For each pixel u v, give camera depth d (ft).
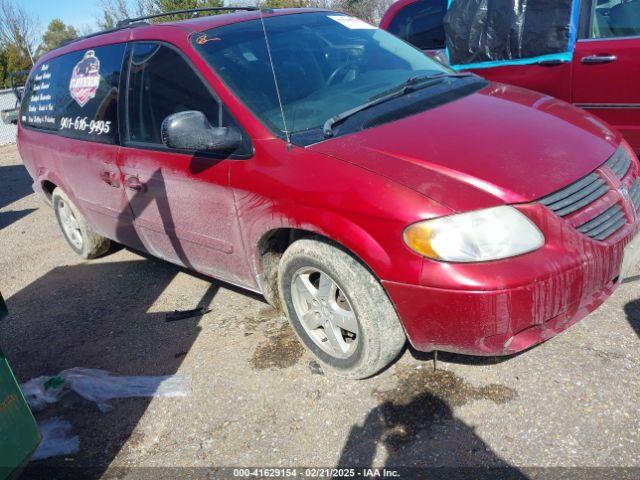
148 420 9.62
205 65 10.69
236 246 10.44
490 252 7.46
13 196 28.89
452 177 7.94
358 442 8.35
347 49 11.94
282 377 9.98
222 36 11.29
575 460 7.47
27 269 17.62
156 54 11.79
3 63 92.02
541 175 8.02
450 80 11.38
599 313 10.20
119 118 12.56
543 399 8.48
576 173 8.25
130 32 12.85
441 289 7.56
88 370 11.19
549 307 7.62
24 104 17.34
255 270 10.33
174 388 10.22
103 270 16.40
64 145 14.40
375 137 8.98
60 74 15.23
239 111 9.96
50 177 15.79
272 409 9.30
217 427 9.17
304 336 10.04
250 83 10.41
